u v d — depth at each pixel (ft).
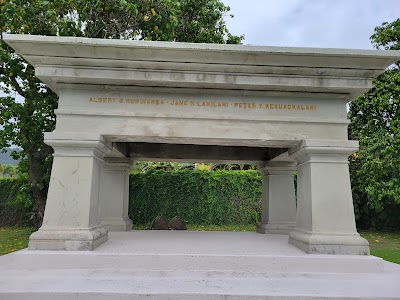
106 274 15.96
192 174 54.70
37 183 37.01
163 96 19.77
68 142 18.66
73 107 19.36
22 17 29.55
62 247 17.57
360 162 48.37
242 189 55.06
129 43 17.94
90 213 18.70
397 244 41.04
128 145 29.96
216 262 16.71
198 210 54.08
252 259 16.81
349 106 49.55
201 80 19.04
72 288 13.84
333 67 19.17
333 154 19.47
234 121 19.66
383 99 45.27
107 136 19.45
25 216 56.18
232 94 19.93
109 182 29.48
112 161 29.43
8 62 32.83
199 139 19.85
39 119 34.94
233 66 18.97
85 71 18.88
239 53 18.49
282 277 16.12
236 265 16.71
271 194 29.27
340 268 16.96
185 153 30.81
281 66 19.01
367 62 19.08
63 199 18.48
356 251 17.95
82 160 18.92
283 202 29.12
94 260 16.57
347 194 19.15
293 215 28.96
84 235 17.79
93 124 19.21
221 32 41.88
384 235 49.37
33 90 34.99
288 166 29.19
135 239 22.86
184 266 16.62
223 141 20.18
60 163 18.84
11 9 27.99
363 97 46.93
